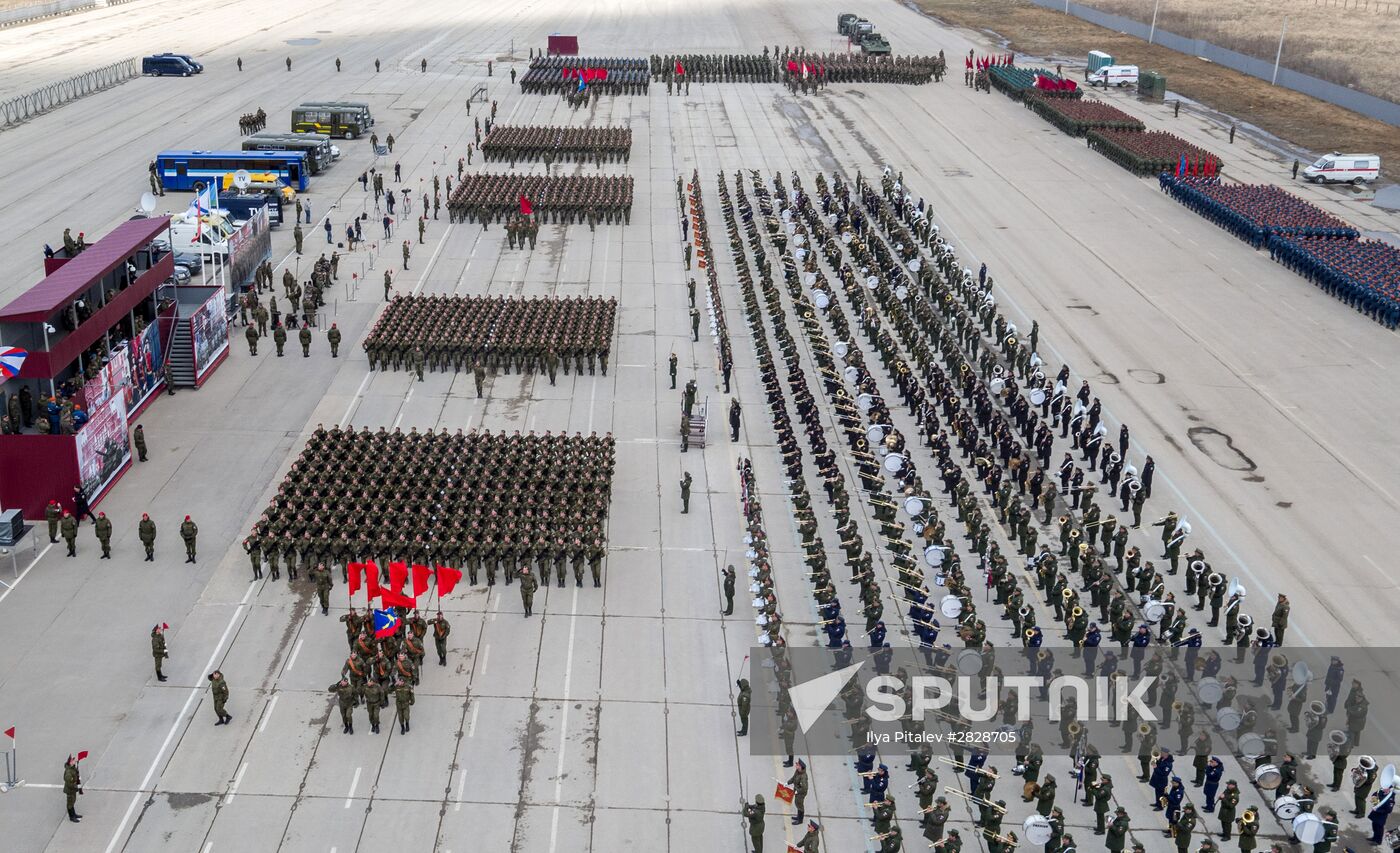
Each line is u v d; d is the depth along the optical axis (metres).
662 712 41.53
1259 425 64.25
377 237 91.44
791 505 55.09
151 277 63.84
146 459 57.78
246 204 89.50
